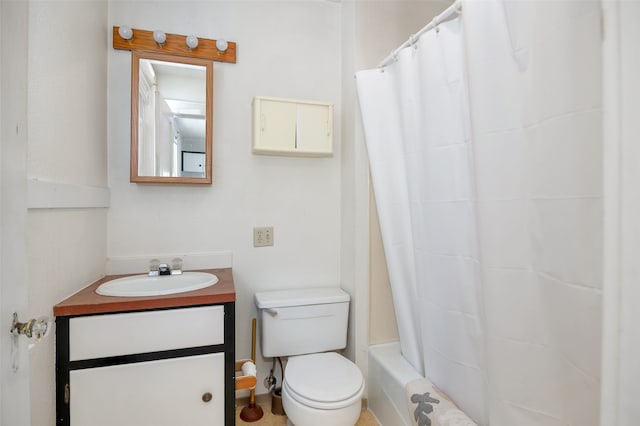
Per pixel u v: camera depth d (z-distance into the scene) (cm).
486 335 101
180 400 121
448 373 126
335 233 196
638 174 59
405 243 151
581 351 79
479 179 100
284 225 188
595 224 75
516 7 90
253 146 172
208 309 124
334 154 197
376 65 179
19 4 60
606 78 62
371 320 179
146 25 164
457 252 120
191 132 165
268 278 186
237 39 179
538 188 87
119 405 115
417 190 138
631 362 60
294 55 189
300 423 130
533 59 87
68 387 110
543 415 89
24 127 62
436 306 130
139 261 162
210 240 175
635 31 59
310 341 170
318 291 185
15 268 58
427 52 126
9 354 56
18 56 59
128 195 162
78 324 110
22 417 61
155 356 118
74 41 121
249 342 183
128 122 162
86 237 134
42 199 97
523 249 92
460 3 108
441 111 122
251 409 170
